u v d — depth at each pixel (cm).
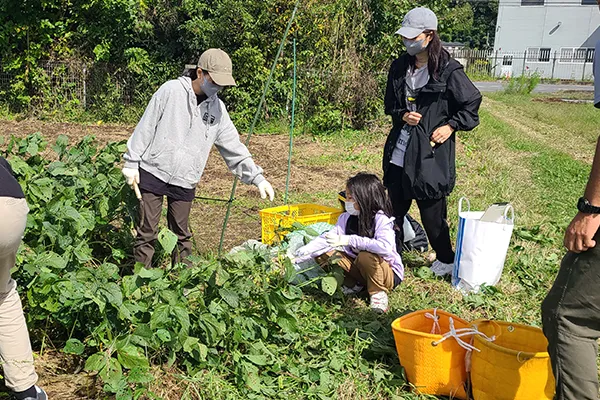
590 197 243
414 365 323
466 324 329
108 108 1577
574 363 257
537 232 607
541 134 1595
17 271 351
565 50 5072
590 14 4975
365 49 1520
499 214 483
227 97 1537
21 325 289
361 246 417
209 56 399
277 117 1542
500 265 469
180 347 321
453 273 481
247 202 734
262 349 346
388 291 436
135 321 314
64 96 1605
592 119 1902
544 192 845
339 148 1252
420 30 441
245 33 1499
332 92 1516
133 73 1627
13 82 1584
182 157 418
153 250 443
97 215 454
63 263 336
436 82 455
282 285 379
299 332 362
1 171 270
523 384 292
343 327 386
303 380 331
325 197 784
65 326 352
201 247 547
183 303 324
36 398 294
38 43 1576
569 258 260
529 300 466
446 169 469
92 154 481
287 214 552
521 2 5084
